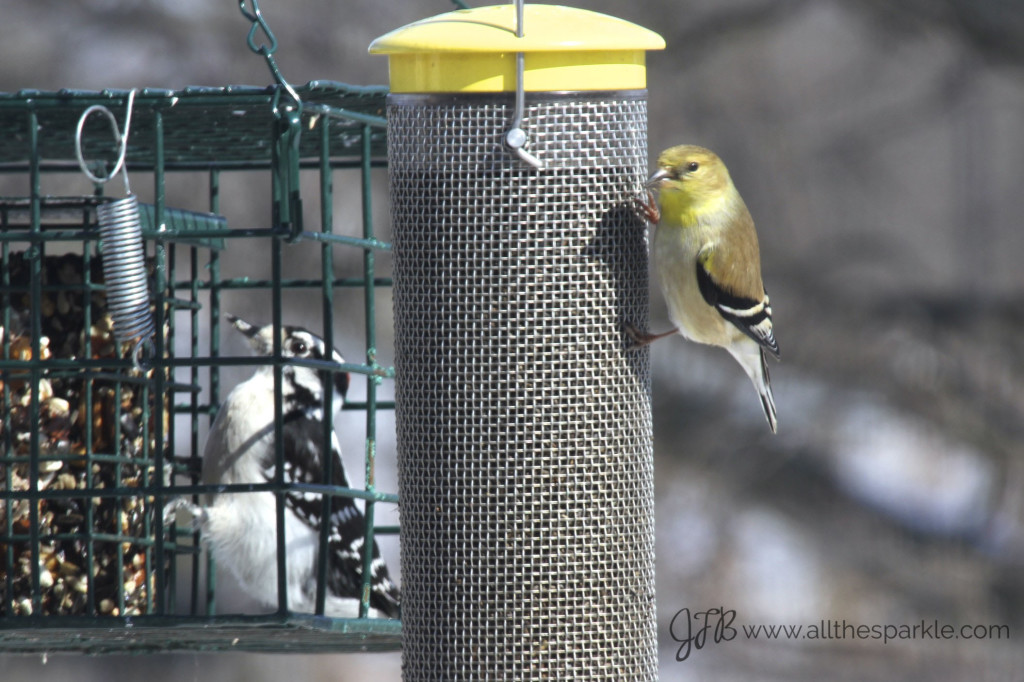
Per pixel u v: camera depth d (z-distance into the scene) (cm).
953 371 2339
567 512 996
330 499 1089
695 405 2361
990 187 2519
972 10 2317
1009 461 2295
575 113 991
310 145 1316
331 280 1096
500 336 995
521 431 995
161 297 1071
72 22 2417
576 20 1006
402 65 1005
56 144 1235
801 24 2473
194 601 1262
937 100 2511
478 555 994
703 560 2273
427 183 998
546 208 994
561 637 993
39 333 1095
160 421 1072
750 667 2195
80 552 1171
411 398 1009
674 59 2405
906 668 2191
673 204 1175
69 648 1232
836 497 2311
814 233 2453
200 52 2395
